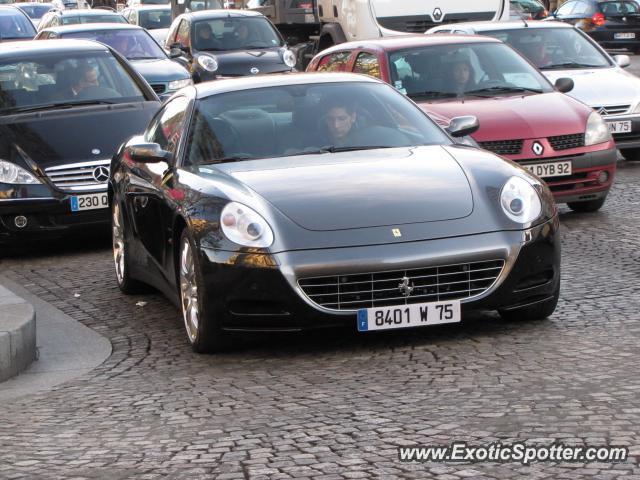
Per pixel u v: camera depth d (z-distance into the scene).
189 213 9.39
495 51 16.88
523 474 6.04
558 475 5.99
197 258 9.14
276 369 8.80
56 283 13.38
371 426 7.08
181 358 9.48
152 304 11.84
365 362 8.77
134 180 11.49
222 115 10.79
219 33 32.22
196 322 9.43
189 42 31.98
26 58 16.91
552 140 14.88
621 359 8.26
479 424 6.93
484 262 8.97
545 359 8.41
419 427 6.97
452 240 8.91
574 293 10.76
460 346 9.02
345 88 11.15
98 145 15.30
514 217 9.16
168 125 11.38
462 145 10.58
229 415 7.64
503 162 9.91
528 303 9.25
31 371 9.55
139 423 7.65
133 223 11.52
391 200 9.16
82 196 15.00
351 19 30.73
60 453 7.09
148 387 8.64
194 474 6.46
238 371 8.86
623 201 16.42
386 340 9.40
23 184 14.91
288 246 8.84
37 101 16.27
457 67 16.50
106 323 11.13
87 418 7.89
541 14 51.12
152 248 10.94
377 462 6.39
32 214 14.95
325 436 6.96
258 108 10.85
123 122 15.77
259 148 10.42
